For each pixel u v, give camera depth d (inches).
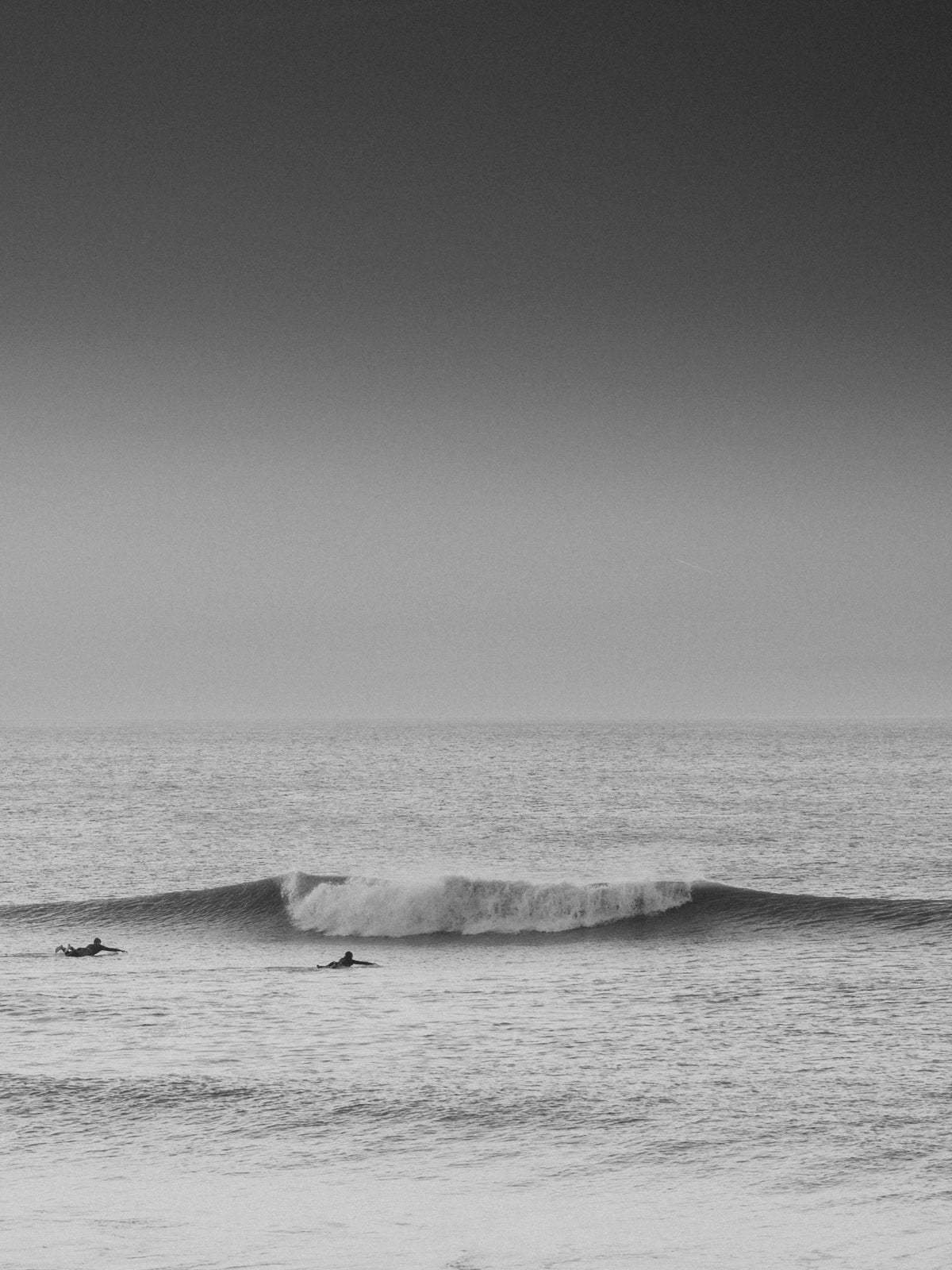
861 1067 732.7
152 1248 474.0
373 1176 567.2
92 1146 608.1
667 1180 558.3
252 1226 500.4
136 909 1419.8
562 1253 471.8
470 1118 644.1
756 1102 667.4
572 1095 681.6
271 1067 738.8
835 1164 574.2
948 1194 535.8
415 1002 935.0
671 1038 808.3
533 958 1174.3
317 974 1077.8
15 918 1401.3
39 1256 464.4
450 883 1373.0
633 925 1328.7
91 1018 873.5
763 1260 462.9
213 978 1052.5
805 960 1112.2
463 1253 471.8
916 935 1223.5
